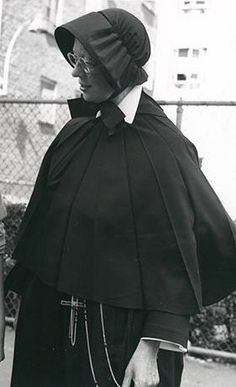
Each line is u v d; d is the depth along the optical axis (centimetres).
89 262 154
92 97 158
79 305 161
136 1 1165
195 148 167
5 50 990
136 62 158
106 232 152
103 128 162
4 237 174
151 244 150
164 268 149
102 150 159
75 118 176
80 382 161
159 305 147
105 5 1177
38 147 828
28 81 1052
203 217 154
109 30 153
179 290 147
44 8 1079
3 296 175
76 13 1156
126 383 149
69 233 157
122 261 151
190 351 452
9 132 813
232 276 162
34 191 173
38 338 172
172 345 146
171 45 1063
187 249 149
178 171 153
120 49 154
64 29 163
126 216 152
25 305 174
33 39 1060
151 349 148
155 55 1055
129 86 158
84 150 163
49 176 169
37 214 171
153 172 153
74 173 162
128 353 153
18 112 813
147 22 1116
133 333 153
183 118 461
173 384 164
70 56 166
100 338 155
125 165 155
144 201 152
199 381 406
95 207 154
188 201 153
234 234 158
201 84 1035
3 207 174
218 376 419
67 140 169
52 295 169
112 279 150
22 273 178
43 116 819
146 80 162
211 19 1051
